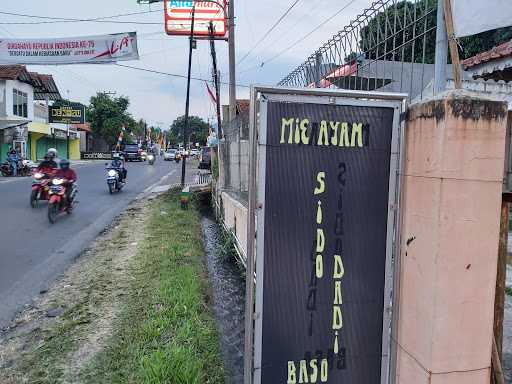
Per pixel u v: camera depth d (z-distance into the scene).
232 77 13.84
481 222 2.07
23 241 7.88
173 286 5.05
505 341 3.91
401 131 2.31
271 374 2.34
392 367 2.41
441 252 2.04
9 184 17.00
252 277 2.29
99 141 56.28
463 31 2.51
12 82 28.27
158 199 13.57
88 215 10.67
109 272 5.92
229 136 9.27
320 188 2.30
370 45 3.37
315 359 2.38
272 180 2.26
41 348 3.75
